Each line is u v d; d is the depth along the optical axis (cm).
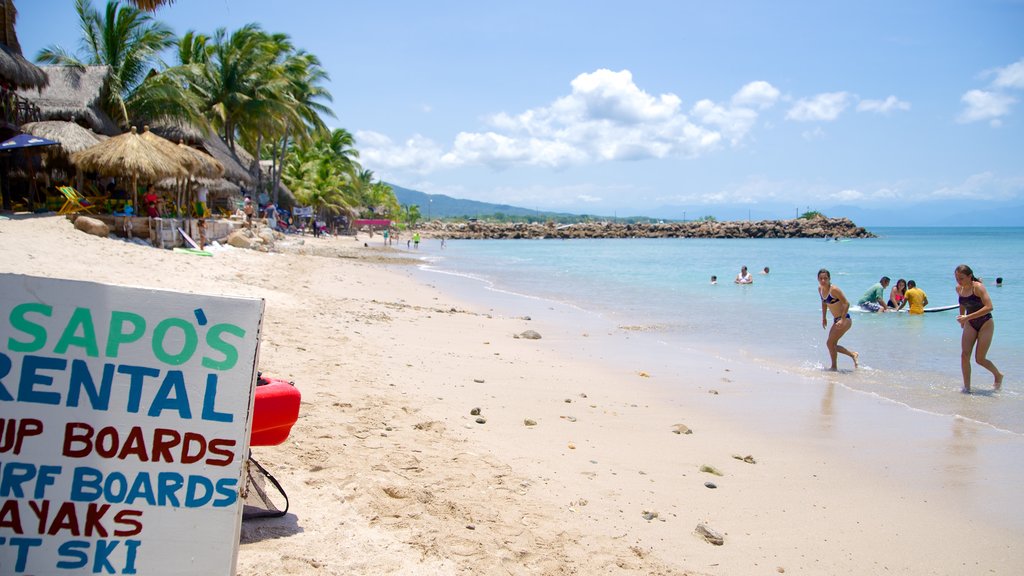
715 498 543
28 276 275
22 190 2188
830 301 1071
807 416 804
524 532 443
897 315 1725
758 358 1166
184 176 2088
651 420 762
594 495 524
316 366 839
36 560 271
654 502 524
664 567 423
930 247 7556
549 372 988
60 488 274
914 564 453
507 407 761
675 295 2216
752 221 13812
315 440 557
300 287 1742
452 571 378
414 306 1669
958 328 1506
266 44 4134
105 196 2066
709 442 689
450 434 631
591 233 12938
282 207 5453
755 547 464
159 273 1419
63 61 2809
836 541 481
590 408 793
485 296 2116
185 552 283
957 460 657
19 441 272
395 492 470
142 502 280
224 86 3972
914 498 564
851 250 6775
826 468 627
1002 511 540
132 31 2952
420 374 878
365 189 9694
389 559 380
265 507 410
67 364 277
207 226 2377
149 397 283
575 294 2241
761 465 629
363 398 712
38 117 2172
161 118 2855
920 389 948
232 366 291
